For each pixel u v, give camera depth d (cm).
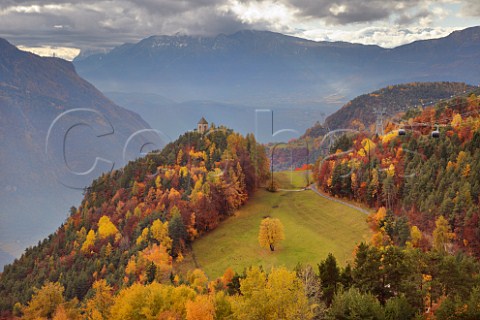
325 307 5647
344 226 13638
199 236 14612
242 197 16575
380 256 6456
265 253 12794
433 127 15662
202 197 15075
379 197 14450
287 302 5231
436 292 6231
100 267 12775
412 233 11419
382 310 5453
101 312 8956
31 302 10875
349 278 6731
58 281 12144
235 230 14688
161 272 11450
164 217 14325
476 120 15100
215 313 6141
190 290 7069
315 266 11256
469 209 11375
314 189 17400
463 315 5562
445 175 13038
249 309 5253
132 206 15838
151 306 6744
